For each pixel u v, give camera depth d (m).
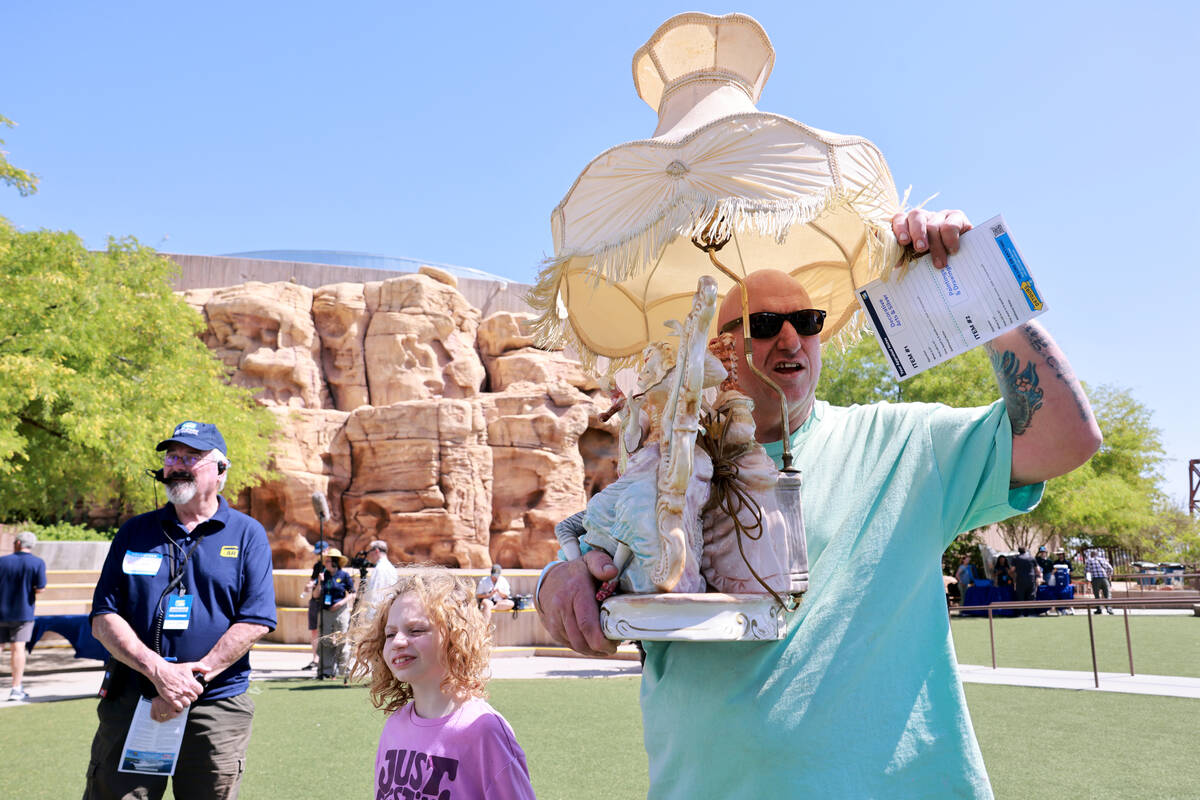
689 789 2.09
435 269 30.27
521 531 25.39
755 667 2.04
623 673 13.82
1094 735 7.01
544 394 26.84
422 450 24.52
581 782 5.77
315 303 28.20
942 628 2.09
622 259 2.06
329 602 12.58
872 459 2.25
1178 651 13.79
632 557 1.82
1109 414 42.62
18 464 16.72
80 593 17.83
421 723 2.39
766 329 2.22
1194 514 52.47
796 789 1.92
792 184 1.98
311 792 5.60
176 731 3.33
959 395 31.66
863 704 1.97
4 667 14.23
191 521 3.69
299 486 24.14
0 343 16.20
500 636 18.20
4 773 6.18
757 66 2.45
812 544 2.16
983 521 2.26
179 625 3.47
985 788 1.97
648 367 1.90
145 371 19.34
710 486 1.86
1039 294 1.90
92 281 18.59
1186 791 5.17
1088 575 25.62
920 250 2.00
